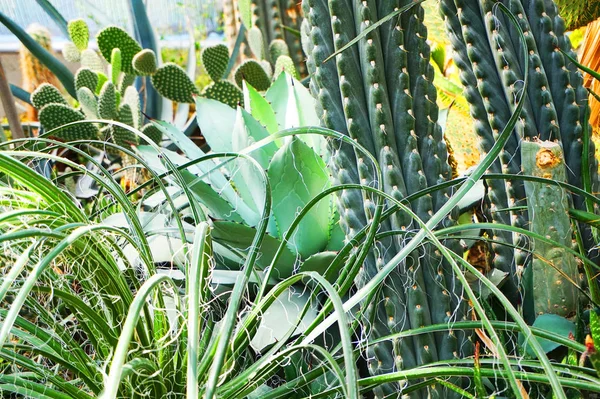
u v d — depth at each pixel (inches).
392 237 25.8
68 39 78.3
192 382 14.8
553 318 26.2
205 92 59.3
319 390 26.1
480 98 30.4
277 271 33.1
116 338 20.7
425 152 26.8
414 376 20.3
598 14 41.0
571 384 19.3
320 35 26.7
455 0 29.1
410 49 26.5
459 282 26.3
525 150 26.3
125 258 22.9
